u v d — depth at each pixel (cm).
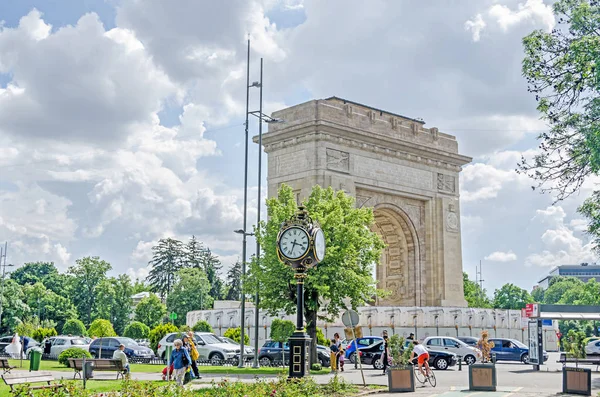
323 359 5847
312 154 8081
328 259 5331
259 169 6097
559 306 5578
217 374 4775
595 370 5703
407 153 8981
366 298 5712
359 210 5728
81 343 7100
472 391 3516
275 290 5378
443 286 9162
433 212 9294
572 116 2870
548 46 2878
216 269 18712
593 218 3019
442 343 6391
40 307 15350
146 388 2650
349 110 8462
